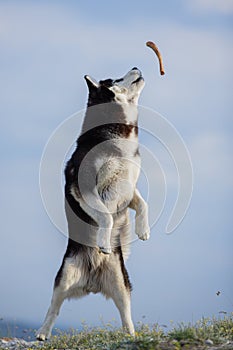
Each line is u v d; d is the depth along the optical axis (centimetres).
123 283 1706
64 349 1541
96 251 1711
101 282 1727
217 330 1489
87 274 1728
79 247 1714
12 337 1827
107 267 1711
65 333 1664
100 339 1534
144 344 1352
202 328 1455
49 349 1548
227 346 1329
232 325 1541
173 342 1348
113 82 1811
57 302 1706
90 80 1800
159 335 1438
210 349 1314
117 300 1702
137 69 1827
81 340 1592
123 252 1770
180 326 1477
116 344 1400
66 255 1725
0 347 1625
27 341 1830
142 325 1623
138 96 1827
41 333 1683
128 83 1809
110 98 1775
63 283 1698
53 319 1702
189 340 1362
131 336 1445
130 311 1695
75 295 1753
